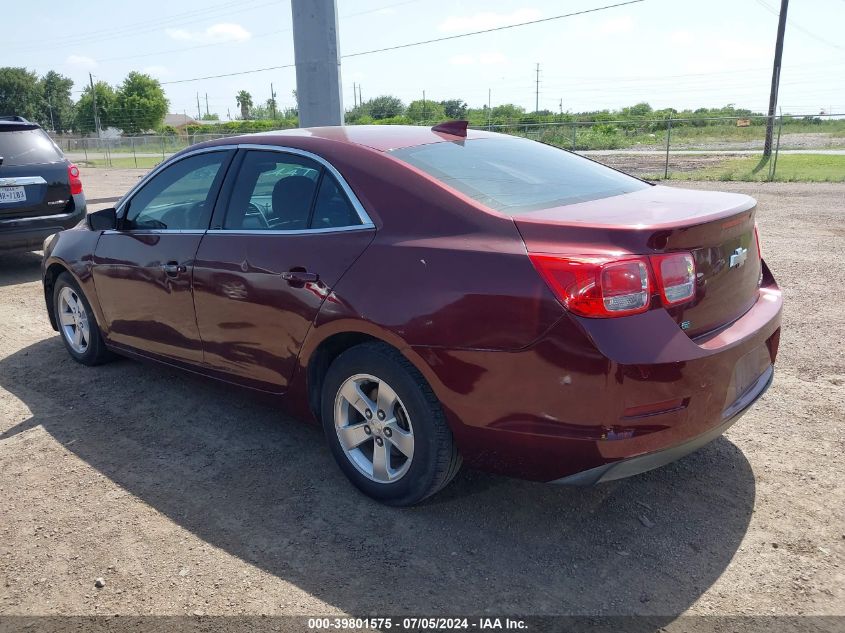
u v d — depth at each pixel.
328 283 3.07
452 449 2.91
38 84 103.75
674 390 2.52
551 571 2.71
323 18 8.53
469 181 3.05
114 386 4.66
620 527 2.98
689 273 2.61
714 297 2.78
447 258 2.74
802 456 3.51
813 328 5.38
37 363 5.13
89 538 3.00
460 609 2.52
